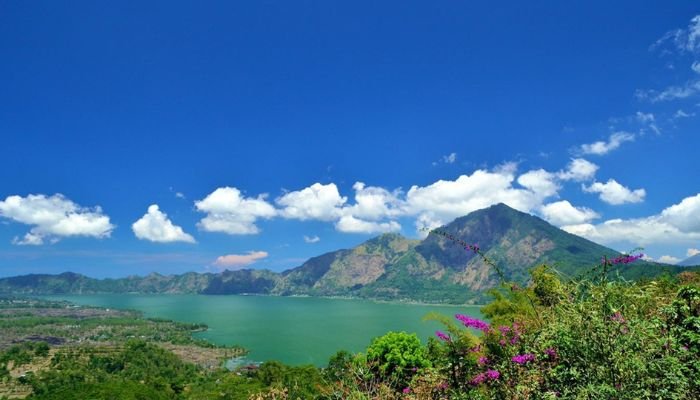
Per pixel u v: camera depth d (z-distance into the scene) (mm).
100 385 100938
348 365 8570
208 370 156750
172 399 95938
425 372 8367
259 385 68438
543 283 8391
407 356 20078
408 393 8344
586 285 5824
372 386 8422
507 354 7039
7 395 142000
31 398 99938
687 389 4992
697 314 5836
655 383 4965
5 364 177750
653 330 5453
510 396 6461
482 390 7164
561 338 5570
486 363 7453
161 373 154625
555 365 5973
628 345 5105
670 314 5973
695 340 5430
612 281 5570
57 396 98438
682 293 6141
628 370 4984
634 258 5602
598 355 5199
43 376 158625
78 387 102062
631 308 5520
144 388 99500
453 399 7238
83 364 171000
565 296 5980
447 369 7902
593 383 5125
